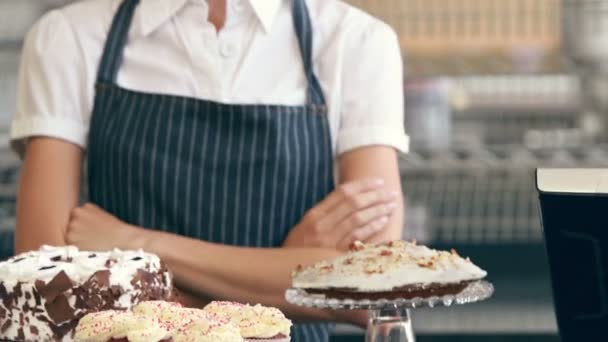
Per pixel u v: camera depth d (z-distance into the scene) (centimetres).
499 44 420
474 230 385
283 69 245
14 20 411
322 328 247
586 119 407
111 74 246
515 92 413
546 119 412
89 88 250
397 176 248
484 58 417
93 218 238
